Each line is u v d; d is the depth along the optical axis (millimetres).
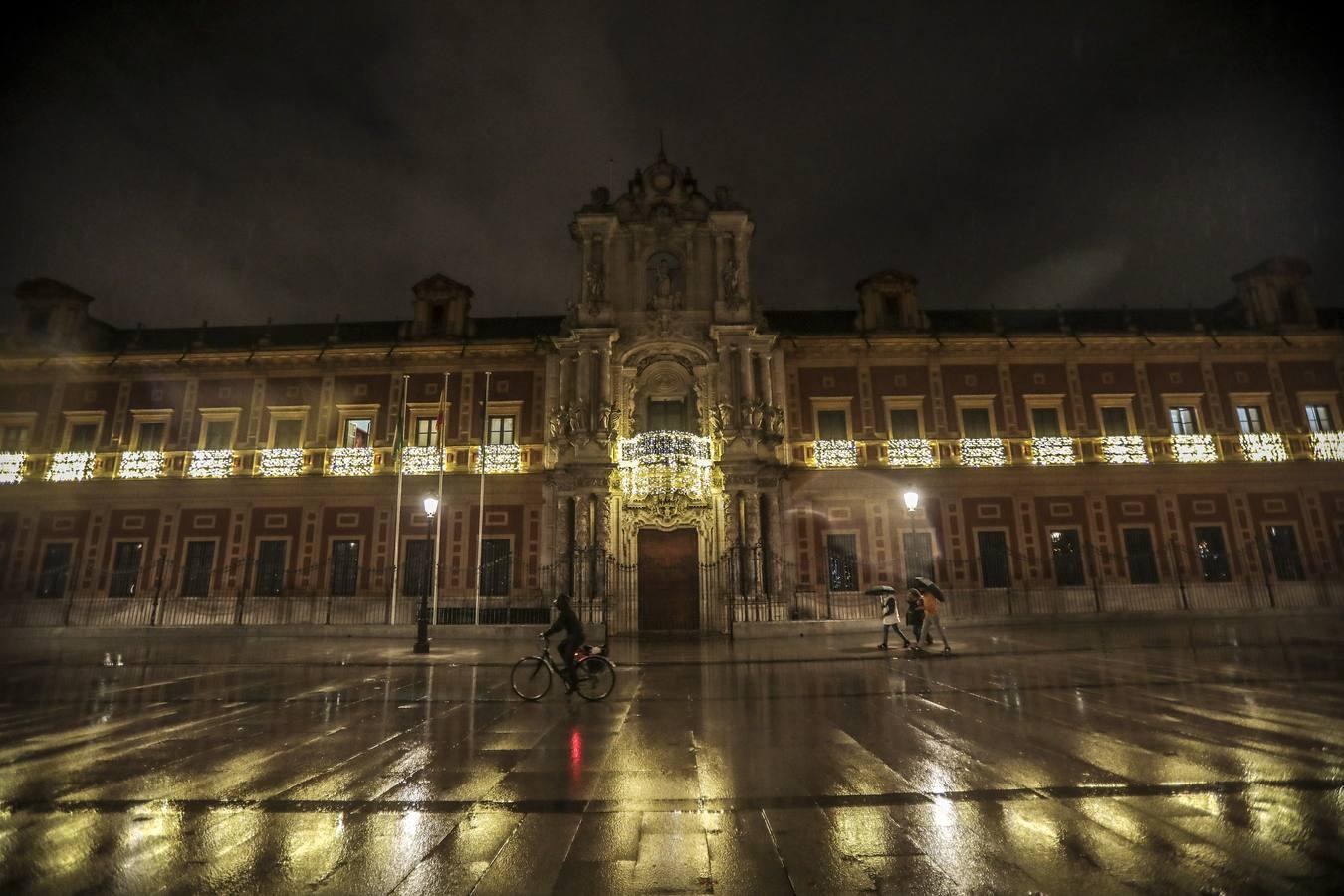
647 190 30531
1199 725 8836
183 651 19844
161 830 5551
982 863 4672
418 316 31469
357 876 4598
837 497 28953
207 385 30906
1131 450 29562
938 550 28547
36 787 6742
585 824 5547
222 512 29484
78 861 4926
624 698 11852
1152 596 27891
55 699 12016
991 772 6891
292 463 29609
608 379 27922
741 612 25047
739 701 11391
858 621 23656
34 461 30047
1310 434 29875
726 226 29766
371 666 16500
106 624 27141
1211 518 29141
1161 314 34094
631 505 27078
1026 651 17422
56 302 31984
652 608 26547
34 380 31156
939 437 29734
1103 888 4281
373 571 28391
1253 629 22031
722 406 27531
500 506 28906
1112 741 8078
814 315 33969
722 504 27000
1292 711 9602
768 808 5887
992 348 30391
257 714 10547
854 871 4570
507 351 30141
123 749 8312
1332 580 28484
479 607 25609
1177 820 5453
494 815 5793
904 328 31031
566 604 11969
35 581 28859
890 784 6512
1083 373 30625
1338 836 5102
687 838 5207
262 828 5555
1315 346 30859
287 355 30406
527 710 10789
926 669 14820
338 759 7758
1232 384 30609
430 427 30047
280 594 28422
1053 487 29266
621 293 29484
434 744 8453
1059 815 5602
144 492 29625
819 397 30062
